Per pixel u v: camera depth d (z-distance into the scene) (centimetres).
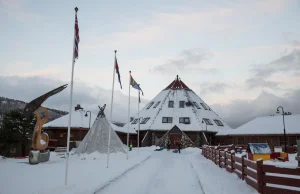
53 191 1080
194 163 2281
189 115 6481
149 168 1953
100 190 1153
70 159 2653
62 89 2308
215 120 6900
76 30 1480
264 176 995
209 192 1082
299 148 1984
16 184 1234
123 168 1852
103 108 3148
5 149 2853
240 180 1338
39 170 1753
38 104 2306
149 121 6481
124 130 6050
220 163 2008
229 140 6075
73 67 1438
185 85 7788
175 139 5662
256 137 5691
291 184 916
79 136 5212
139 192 1127
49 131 5153
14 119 2900
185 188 1217
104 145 2852
